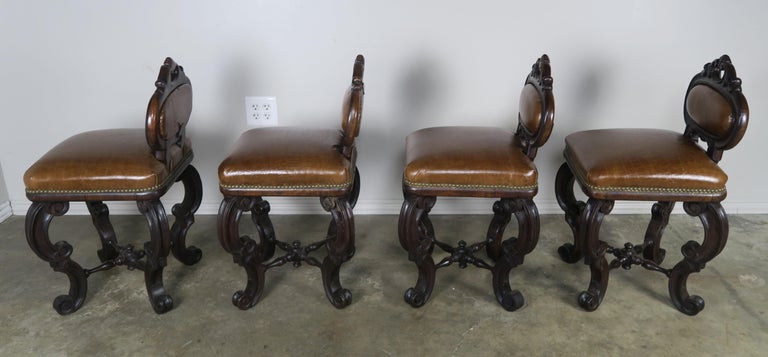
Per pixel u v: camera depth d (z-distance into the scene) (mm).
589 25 1908
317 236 2062
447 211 2234
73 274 1582
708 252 1508
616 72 1977
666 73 1977
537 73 1545
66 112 2053
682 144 1554
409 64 1965
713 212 1465
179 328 1545
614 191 1458
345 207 1498
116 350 1455
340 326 1557
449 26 1911
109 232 1844
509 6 1883
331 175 1443
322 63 1970
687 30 1913
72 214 2227
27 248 1978
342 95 2016
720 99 1437
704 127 1520
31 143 2107
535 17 1898
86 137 1600
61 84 2006
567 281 1775
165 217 1523
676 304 1625
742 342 1486
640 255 1846
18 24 1912
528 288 1737
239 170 1438
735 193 2199
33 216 1472
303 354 1445
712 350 1457
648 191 1456
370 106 2033
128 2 1884
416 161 1464
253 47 1947
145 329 1539
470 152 1478
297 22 1912
